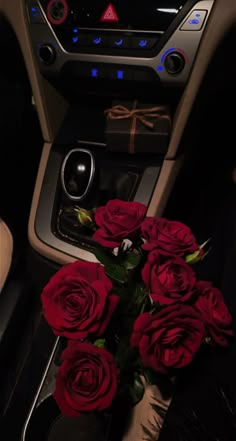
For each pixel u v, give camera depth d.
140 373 0.45
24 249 0.80
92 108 0.78
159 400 0.52
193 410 0.48
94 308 0.39
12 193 0.88
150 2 0.62
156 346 0.39
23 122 0.88
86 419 0.50
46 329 0.70
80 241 0.73
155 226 0.44
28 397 0.64
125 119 0.69
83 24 0.65
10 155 0.88
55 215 0.75
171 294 0.40
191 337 0.40
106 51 0.65
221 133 0.85
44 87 0.72
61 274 0.43
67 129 0.77
